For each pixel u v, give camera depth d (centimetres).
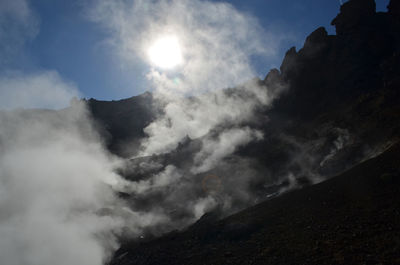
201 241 2062
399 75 5075
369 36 6875
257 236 1825
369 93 5184
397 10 6862
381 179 2019
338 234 1508
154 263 1872
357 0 7419
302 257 1373
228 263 1541
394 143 2747
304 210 2025
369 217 1603
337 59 7144
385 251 1226
